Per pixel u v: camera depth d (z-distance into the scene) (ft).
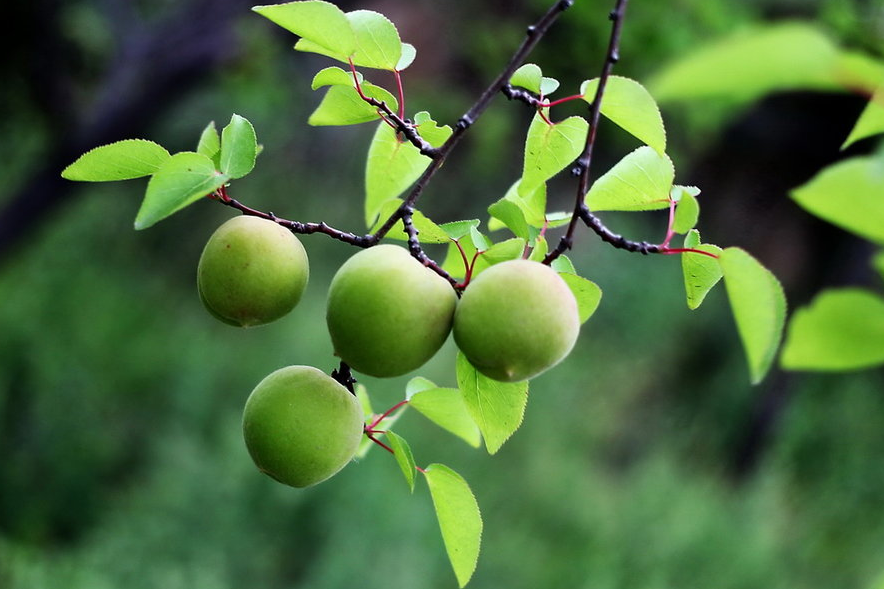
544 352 7.70
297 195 51.90
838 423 54.80
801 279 54.60
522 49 9.08
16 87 39.04
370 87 9.61
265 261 8.23
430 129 10.14
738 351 55.88
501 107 44.37
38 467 37.22
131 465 38.22
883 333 4.56
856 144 47.88
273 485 30.89
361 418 8.88
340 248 50.49
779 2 38.65
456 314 7.88
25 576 26.99
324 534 30.07
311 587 27.94
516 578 31.22
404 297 7.73
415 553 29.60
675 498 37.83
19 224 34.65
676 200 9.54
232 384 39.88
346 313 7.80
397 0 42.24
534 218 10.25
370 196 10.93
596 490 37.60
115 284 47.75
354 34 8.80
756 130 50.39
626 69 36.96
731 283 7.65
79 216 49.01
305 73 43.91
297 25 8.78
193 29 33.94
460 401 10.12
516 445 37.81
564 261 9.23
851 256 52.03
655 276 55.26
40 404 39.04
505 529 33.19
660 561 33.96
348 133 52.65
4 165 45.47
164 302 48.39
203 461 32.53
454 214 51.49
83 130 34.14
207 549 29.27
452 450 35.01
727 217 55.16
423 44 42.73
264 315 8.50
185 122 47.34
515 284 7.68
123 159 8.29
